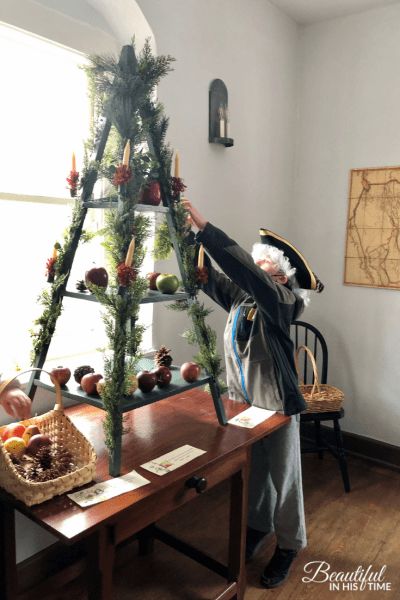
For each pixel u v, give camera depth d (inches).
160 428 66.8
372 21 116.0
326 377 123.3
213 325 106.9
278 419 71.1
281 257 78.3
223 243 67.1
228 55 103.2
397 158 115.6
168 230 65.3
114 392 53.4
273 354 73.9
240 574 70.8
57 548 78.0
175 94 91.1
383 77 115.8
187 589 77.6
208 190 101.8
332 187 125.5
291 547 78.7
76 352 84.6
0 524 60.4
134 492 50.5
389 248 117.7
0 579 61.5
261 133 116.0
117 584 78.2
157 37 86.0
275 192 123.8
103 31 79.7
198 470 56.0
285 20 120.2
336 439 109.0
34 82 75.4
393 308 118.8
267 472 82.7
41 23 70.1
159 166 61.1
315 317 130.8
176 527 93.7
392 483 113.0
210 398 79.0
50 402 74.0
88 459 53.1
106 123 59.0
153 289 65.2
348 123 121.6
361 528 95.0
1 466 49.4
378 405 123.2
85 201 60.8
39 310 78.1
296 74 127.5
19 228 75.7
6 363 75.0
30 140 76.1
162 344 94.0
